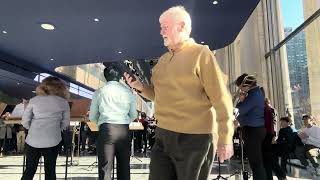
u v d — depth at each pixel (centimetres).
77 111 354
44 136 295
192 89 133
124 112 286
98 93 286
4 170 595
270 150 357
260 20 940
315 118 604
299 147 506
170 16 144
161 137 136
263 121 317
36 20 608
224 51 1323
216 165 621
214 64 131
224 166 618
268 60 911
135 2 525
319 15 609
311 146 503
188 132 130
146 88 159
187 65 134
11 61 902
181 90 134
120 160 284
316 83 623
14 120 344
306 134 508
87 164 671
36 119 298
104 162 273
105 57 888
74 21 611
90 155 882
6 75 945
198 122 130
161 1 521
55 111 303
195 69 132
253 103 312
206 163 129
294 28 728
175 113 133
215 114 133
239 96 321
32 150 295
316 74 625
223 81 130
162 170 136
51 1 521
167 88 138
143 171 553
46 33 686
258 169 310
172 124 133
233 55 1259
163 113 138
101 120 282
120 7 543
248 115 315
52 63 983
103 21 609
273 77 875
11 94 1230
